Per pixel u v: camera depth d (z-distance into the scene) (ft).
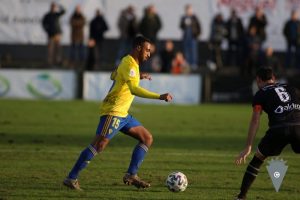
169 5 326.44
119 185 117.91
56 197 107.04
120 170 133.08
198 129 205.87
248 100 289.53
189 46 306.96
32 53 327.67
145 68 302.45
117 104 109.91
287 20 321.73
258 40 302.25
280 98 102.27
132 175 111.75
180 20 313.53
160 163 143.23
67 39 324.80
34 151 155.33
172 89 286.46
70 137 181.27
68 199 105.70
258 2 326.85
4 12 325.42
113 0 326.24
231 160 149.38
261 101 102.27
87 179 123.03
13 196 107.34
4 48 327.26
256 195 112.27
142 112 251.19
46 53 327.26
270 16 327.26
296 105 102.37
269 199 109.29
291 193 114.62
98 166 137.49
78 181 120.57
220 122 224.33
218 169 137.18
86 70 300.61
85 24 318.65
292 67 312.91
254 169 103.09
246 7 326.24
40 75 285.23
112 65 311.27
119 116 110.11
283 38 327.67
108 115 109.91
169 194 111.04
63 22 325.01
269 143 101.96
